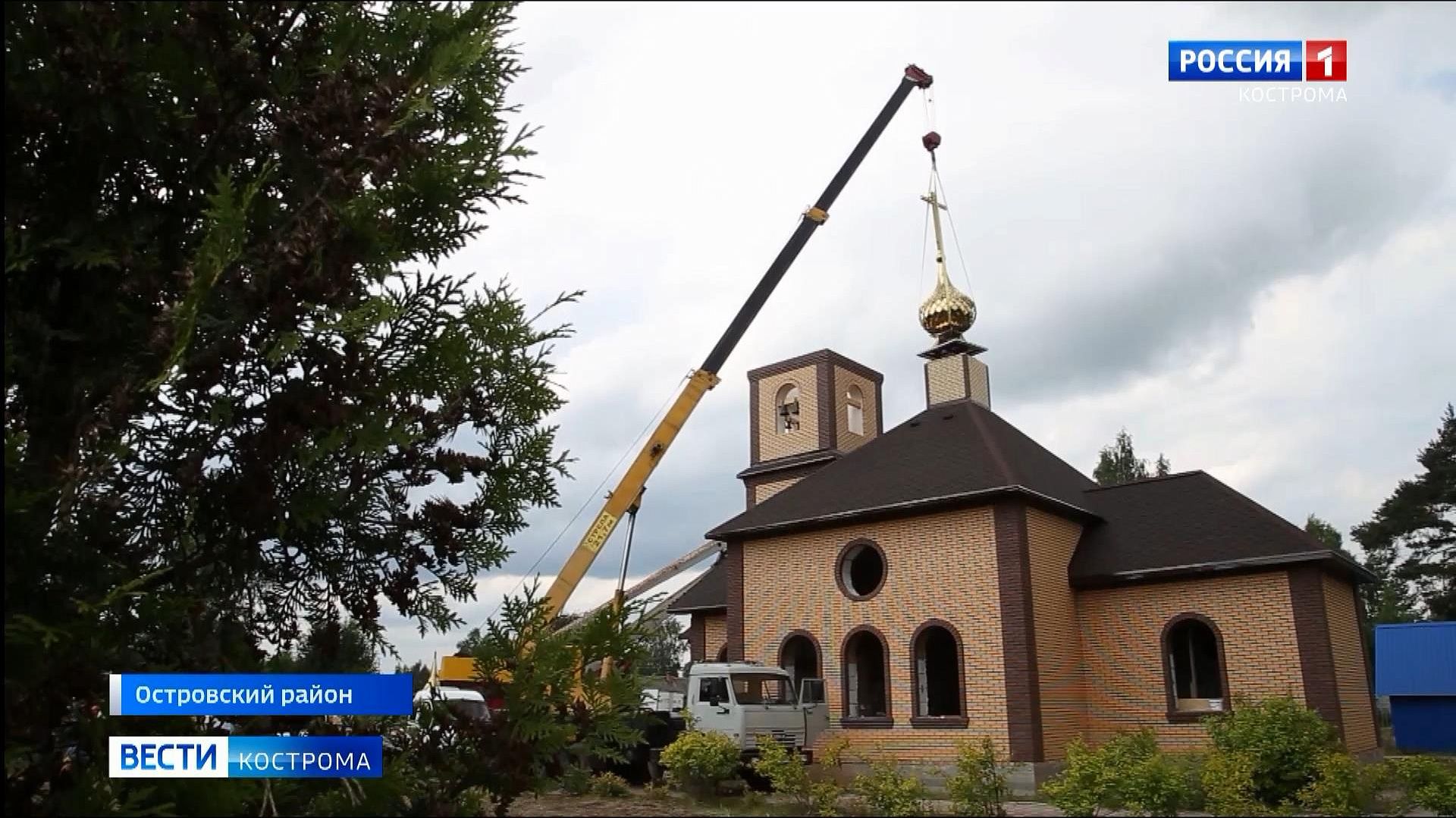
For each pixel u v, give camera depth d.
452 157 4.24
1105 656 19.83
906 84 27.70
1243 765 13.45
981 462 20.48
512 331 4.43
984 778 13.85
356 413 3.83
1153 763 12.63
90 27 3.46
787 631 21.61
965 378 24.92
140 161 3.87
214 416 3.60
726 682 18.72
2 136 3.42
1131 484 22.09
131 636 3.54
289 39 4.08
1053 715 18.56
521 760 3.77
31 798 3.23
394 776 3.60
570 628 4.37
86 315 3.69
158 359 3.53
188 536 3.86
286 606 4.25
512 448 4.64
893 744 19.36
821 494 22.48
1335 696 17.25
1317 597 17.80
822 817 14.15
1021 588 18.61
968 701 18.75
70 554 3.34
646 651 4.18
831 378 29.16
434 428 4.22
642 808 14.45
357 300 3.94
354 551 4.29
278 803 3.50
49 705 3.30
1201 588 19.05
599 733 4.00
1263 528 19.03
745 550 22.86
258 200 3.85
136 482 3.81
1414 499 48.94
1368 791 13.24
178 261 3.84
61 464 3.36
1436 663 24.02
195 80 3.80
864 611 20.56
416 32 4.35
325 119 3.74
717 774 16.22
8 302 3.48
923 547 20.12
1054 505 20.03
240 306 3.60
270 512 3.72
